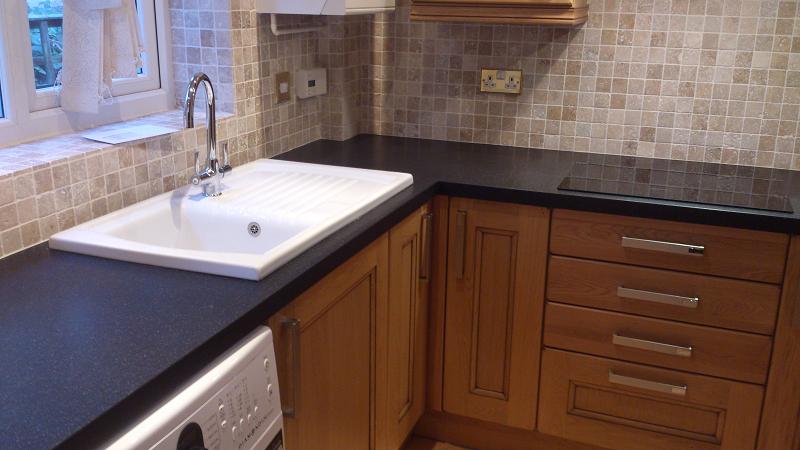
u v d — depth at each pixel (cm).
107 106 198
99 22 175
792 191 211
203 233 183
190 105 165
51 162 156
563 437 229
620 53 246
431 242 223
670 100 245
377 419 198
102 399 97
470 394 236
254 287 135
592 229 206
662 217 196
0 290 134
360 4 221
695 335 205
